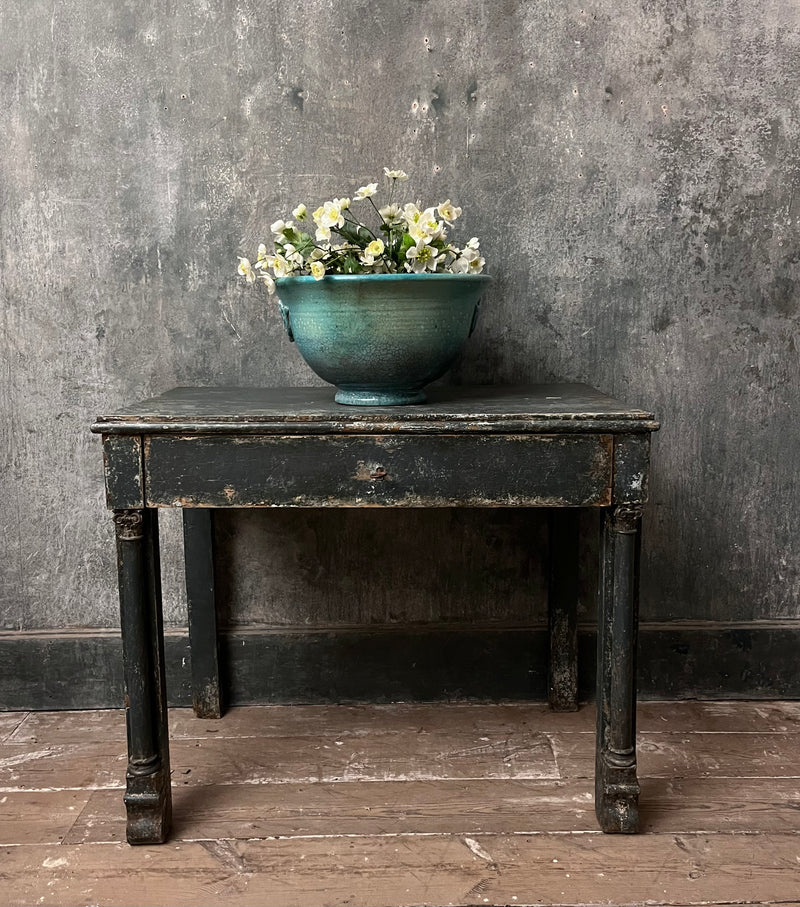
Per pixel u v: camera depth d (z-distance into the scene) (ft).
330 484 5.01
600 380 7.03
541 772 6.13
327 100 6.69
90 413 7.00
